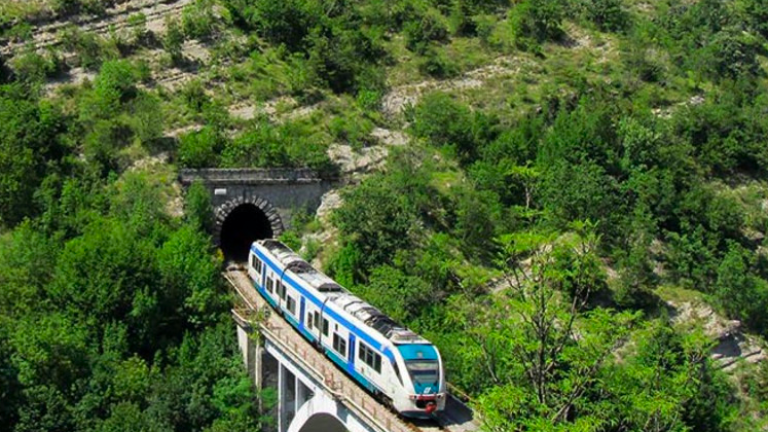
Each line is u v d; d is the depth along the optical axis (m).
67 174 101.44
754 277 107.94
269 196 102.56
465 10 140.12
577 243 66.94
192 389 81.38
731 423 86.44
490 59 132.75
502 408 55.97
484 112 122.69
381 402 68.69
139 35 120.25
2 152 97.88
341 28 129.75
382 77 123.44
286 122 112.75
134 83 113.88
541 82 129.88
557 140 113.75
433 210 104.06
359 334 71.25
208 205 98.56
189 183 100.06
